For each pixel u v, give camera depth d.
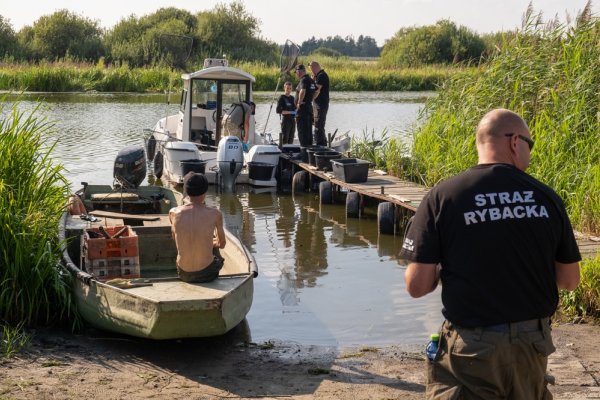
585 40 12.56
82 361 6.08
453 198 3.26
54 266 7.17
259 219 12.66
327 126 25.36
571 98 11.70
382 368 6.03
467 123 13.46
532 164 11.09
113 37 58.69
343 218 12.82
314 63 16.62
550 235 3.24
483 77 13.70
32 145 8.12
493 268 3.19
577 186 10.47
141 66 52.94
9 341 6.34
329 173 14.19
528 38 13.57
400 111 31.45
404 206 11.23
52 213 8.14
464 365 3.24
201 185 6.89
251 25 61.12
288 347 6.64
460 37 59.84
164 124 18.39
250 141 16.36
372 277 9.10
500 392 3.24
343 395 5.38
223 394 5.39
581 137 11.39
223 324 6.29
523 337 3.17
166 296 6.40
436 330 7.17
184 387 5.54
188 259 6.80
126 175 11.95
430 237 3.29
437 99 15.18
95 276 7.05
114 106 31.84
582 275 7.18
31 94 38.34
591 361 5.92
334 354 6.44
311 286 8.71
